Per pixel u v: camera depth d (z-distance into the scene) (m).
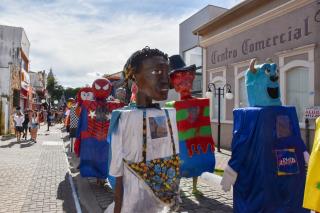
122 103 7.96
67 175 8.96
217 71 15.39
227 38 14.59
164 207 2.83
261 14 12.32
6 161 11.17
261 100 4.79
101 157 7.52
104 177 7.43
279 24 11.55
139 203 2.68
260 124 4.51
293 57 10.94
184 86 6.92
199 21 19.78
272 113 4.57
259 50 12.55
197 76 19.94
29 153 13.30
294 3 10.73
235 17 14.02
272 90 4.78
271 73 4.79
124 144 2.75
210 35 16.09
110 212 2.92
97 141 7.59
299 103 10.90
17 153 13.23
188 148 6.57
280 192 4.43
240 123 4.79
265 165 4.40
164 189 2.76
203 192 7.07
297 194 4.51
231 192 7.02
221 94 14.12
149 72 2.80
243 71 13.48
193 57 20.62
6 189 7.43
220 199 6.57
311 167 2.86
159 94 2.82
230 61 14.38
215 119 15.33
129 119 2.75
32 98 38.75
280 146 4.54
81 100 8.11
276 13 11.55
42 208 6.08
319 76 9.95
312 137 10.05
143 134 2.74
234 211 4.78
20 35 28.16
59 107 53.75
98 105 7.75
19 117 18.47
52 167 10.16
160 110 2.92
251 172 4.56
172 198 2.79
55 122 41.75
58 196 6.88
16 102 25.95
